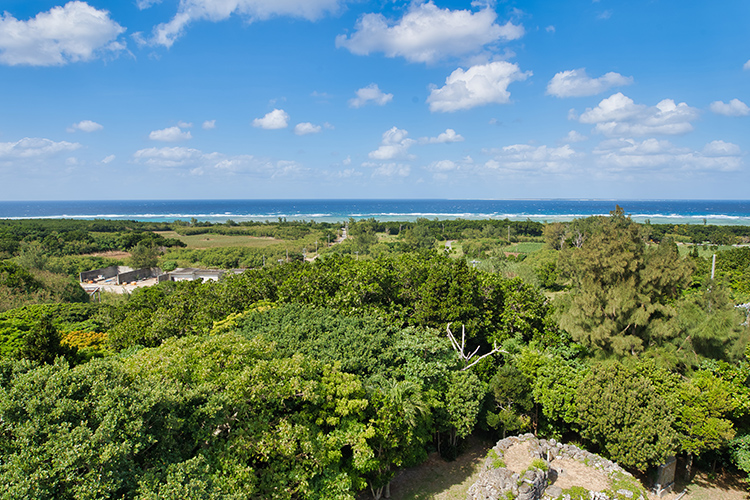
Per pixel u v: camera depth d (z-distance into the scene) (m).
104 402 14.35
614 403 23.83
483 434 31.19
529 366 29.17
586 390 25.47
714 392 23.83
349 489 20.58
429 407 25.17
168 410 16.72
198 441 17.27
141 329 35.97
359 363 24.97
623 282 30.70
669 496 24.56
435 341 27.77
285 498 17.95
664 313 30.12
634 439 22.91
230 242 147.25
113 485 13.19
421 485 25.31
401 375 26.00
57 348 25.55
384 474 23.47
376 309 34.53
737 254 69.31
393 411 22.38
